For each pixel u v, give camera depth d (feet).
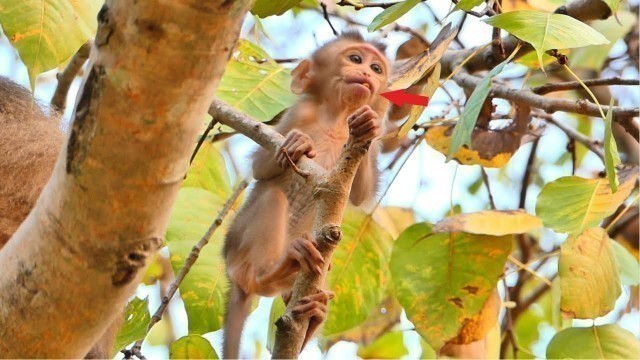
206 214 33.63
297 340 22.71
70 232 17.29
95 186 16.62
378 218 39.34
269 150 27.73
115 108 15.87
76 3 28.60
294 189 32.68
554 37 24.99
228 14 15.12
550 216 32.68
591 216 32.27
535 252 48.70
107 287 17.83
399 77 25.76
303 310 24.57
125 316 29.58
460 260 33.94
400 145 41.11
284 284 30.78
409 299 33.83
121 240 17.20
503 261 33.83
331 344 41.93
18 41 27.91
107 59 15.61
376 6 30.73
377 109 34.22
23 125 35.86
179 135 16.20
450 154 27.02
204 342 29.14
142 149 16.21
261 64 35.14
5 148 34.94
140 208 16.81
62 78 37.14
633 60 48.75
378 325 43.21
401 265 34.09
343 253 35.12
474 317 33.63
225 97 33.86
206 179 36.60
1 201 34.30
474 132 35.55
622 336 32.71
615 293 32.63
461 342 33.60
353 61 34.32
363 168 32.71
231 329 31.71
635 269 36.65
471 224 33.01
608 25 41.68
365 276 35.14
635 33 48.11
